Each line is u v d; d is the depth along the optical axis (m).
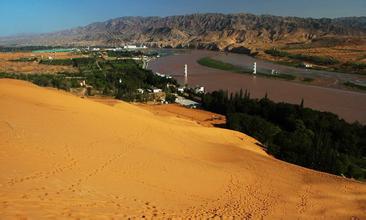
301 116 71.94
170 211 18.30
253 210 22.36
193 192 23.30
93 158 23.72
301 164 45.41
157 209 18.05
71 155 22.94
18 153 20.48
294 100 115.12
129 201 18.09
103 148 26.59
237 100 91.25
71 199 15.96
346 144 59.72
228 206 22.09
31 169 18.62
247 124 62.34
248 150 43.47
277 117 76.56
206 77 167.50
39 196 15.23
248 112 84.50
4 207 13.08
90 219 14.27
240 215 20.70
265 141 55.75
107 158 24.56
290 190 29.09
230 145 44.09
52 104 36.38
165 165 27.06
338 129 64.12
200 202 21.64
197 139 42.38
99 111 39.09
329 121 68.75
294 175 34.34
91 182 19.27
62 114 32.91
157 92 118.62
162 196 20.69
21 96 36.28
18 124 26.14
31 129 25.78
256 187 28.09
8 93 36.09
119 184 20.42
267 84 147.12
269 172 33.75
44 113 31.55
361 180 45.66
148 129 38.41
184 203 20.59
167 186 22.84
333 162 45.09
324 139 55.66
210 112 93.19
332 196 29.00
